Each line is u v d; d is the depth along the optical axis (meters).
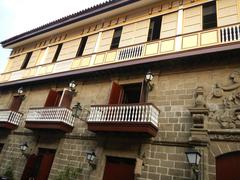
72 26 16.31
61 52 15.99
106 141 10.06
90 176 9.48
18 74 17.25
